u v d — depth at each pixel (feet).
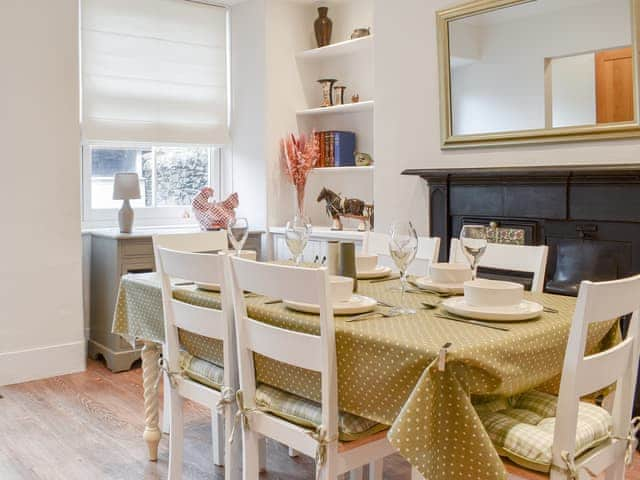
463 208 11.29
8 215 11.62
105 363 13.20
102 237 13.03
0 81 11.42
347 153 15.08
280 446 9.19
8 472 8.10
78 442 9.09
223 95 15.87
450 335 5.04
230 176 16.21
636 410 9.03
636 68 9.14
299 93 15.72
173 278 8.14
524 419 5.52
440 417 4.55
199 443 9.16
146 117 14.55
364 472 8.32
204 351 7.16
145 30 14.44
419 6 11.94
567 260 9.86
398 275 8.40
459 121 11.41
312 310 5.87
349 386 5.29
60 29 12.01
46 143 11.96
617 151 9.50
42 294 12.07
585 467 5.07
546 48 10.15
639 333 5.47
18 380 11.85
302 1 15.34
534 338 5.14
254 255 8.22
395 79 12.50
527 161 10.57
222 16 15.74
